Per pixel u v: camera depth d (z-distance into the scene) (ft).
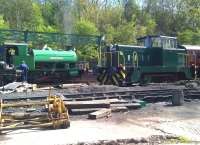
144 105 60.85
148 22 224.53
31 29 197.16
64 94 63.62
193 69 102.01
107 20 214.90
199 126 46.34
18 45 94.27
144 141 39.32
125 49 92.68
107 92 66.49
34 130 42.34
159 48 96.27
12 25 205.67
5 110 49.57
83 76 102.99
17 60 93.76
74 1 220.02
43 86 88.48
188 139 40.45
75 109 52.75
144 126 45.68
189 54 101.60
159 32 232.73
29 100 58.70
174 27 232.32
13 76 89.35
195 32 213.25
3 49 93.09
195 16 225.76
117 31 195.00
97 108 53.88
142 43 99.60
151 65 95.86
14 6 212.84
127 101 59.16
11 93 66.08
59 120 43.50
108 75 94.22
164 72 97.25
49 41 105.70
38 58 96.27
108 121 48.34
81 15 216.74
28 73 95.09
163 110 57.26
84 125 45.52
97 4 222.48
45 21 219.61
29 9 211.82
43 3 230.89
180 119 50.39
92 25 192.65
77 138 39.17
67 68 100.68
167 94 69.46
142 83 94.68
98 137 39.73
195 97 71.26
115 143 38.27
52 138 38.99
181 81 96.17
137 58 93.71
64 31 204.44
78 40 108.78
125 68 91.66
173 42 99.60
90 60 110.11
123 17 225.56
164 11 235.40
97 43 110.22
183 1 231.30
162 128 44.73
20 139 38.52
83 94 64.18
